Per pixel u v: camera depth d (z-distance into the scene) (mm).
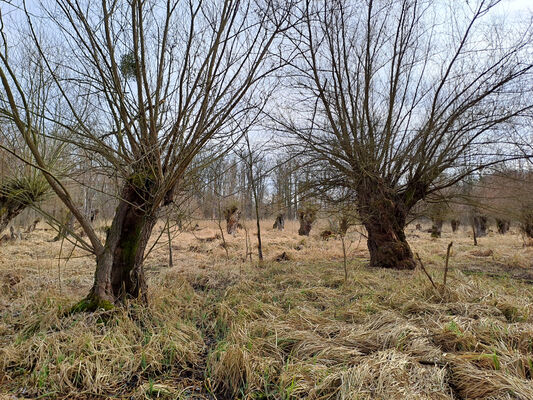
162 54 3254
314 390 2100
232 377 2326
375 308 3770
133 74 3414
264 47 3359
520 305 3598
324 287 4957
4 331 3082
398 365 2258
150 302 3678
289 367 2400
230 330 3123
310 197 7363
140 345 2719
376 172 6688
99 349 2648
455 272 5371
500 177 6641
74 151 4590
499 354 2436
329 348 2602
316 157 7055
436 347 2666
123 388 2283
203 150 3691
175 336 2939
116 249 3480
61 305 3508
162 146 3393
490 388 2018
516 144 6039
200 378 2457
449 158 6629
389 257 6824
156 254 9008
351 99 6844
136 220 3523
